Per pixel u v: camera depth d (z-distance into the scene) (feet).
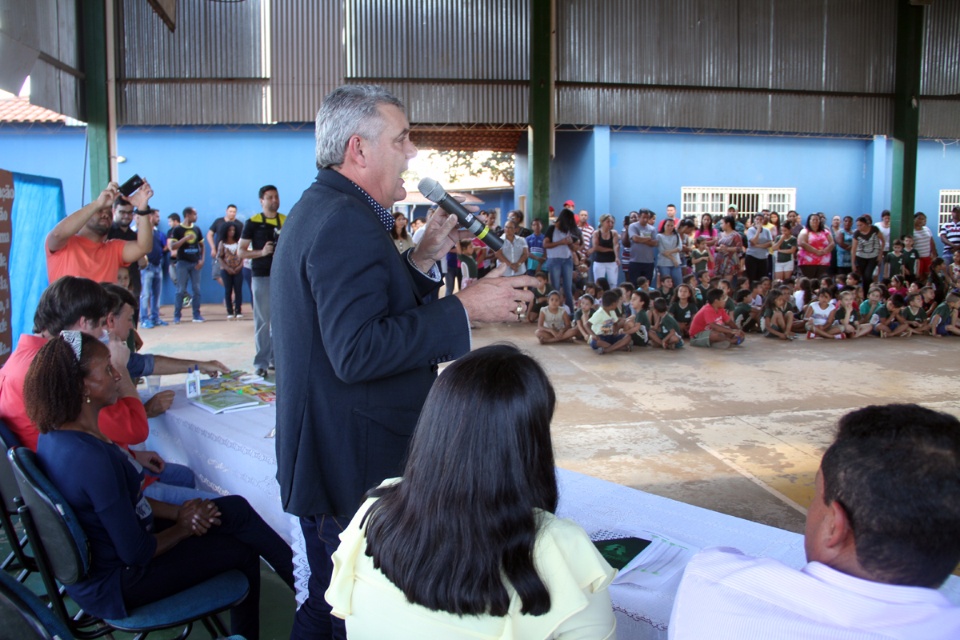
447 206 6.11
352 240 4.70
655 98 33.17
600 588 3.49
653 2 32.65
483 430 3.35
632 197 44.45
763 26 33.88
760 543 5.68
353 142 5.03
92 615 6.15
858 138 46.85
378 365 4.64
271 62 30.17
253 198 38.88
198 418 9.27
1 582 4.01
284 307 4.94
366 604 3.70
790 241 35.47
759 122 34.40
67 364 6.03
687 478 12.21
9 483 6.98
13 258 16.26
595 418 15.94
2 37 17.20
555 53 32.01
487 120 31.60
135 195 13.73
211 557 6.72
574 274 32.76
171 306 38.68
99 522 5.99
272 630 8.15
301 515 5.01
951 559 2.88
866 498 2.87
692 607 3.33
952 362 22.33
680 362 22.35
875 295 27.81
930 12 35.94
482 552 3.30
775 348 24.95
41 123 37.29
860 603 2.92
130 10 29.17
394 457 5.07
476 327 29.17
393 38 30.76
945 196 48.57
